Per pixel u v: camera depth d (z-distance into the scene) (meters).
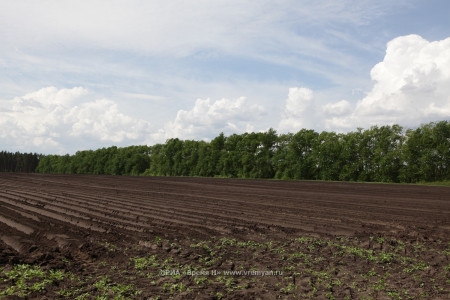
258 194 28.77
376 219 16.50
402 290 7.93
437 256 10.49
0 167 148.25
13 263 8.85
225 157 71.62
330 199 24.88
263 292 7.83
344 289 8.02
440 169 46.25
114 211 18.59
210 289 7.90
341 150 55.19
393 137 50.53
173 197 25.91
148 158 96.00
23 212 18.23
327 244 12.04
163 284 8.13
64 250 10.81
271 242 12.27
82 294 7.29
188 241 12.34
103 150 107.44
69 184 40.69
